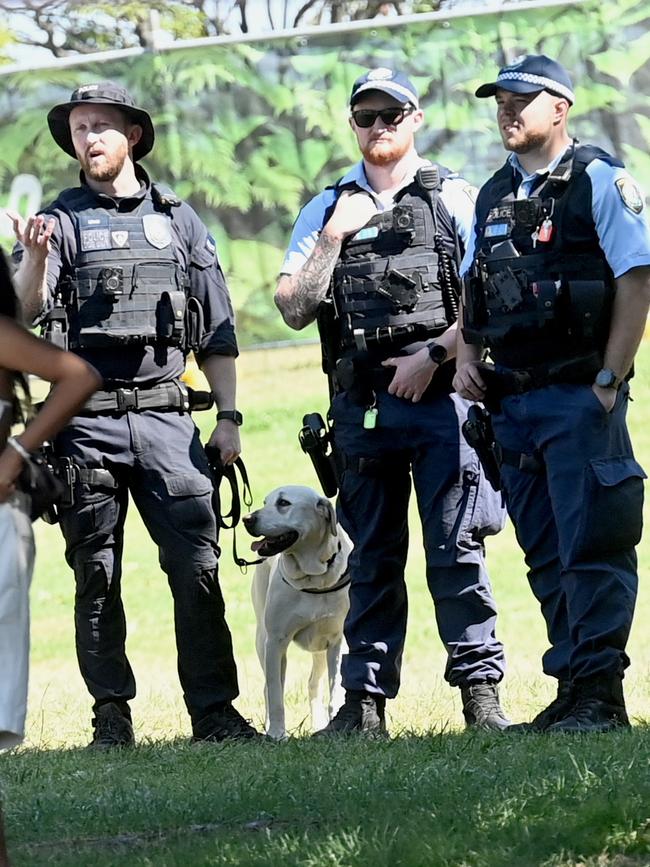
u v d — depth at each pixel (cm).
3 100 3353
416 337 1458
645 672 1958
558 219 1287
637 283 1266
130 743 1494
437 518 1458
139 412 1473
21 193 3344
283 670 1708
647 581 2692
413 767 1079
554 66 1307
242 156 3350
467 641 1452
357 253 1478
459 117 3281
